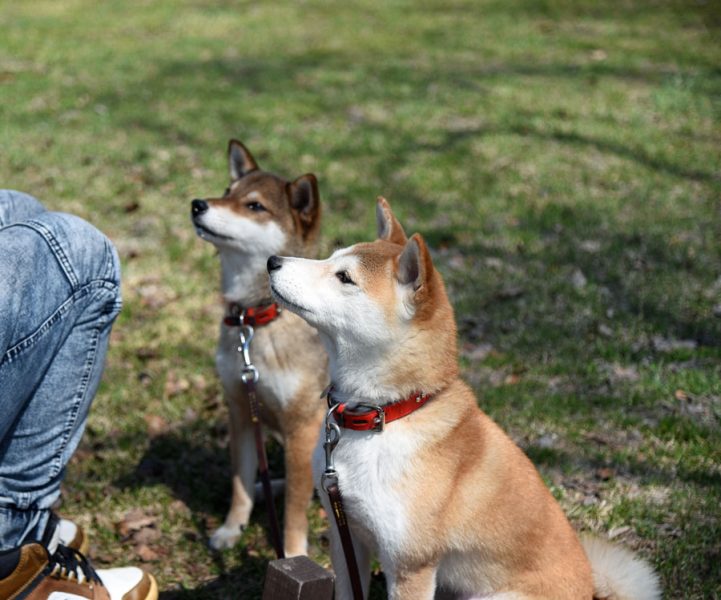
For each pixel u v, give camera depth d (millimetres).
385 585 3582
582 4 16969
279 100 10789
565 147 9047
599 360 5289
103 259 2754
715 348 5379
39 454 2721
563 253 6770
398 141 9266
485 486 2941
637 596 3076
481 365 5277
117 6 17375
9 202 2998
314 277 3018
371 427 2896
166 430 4680
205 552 3783
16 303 2410
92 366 2791
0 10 16641
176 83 11594
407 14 16547
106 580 2924
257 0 17953
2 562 2490
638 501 3938
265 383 3740
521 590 3020
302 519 3773
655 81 11484
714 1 16734
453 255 6801
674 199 7793
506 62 12711
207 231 3906
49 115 10086
